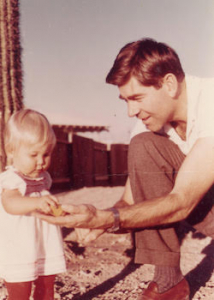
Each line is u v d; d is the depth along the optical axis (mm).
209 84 2195
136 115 2244
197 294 2406
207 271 2758
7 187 2047
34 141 2059
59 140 5980
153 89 2150
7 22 3002
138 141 2291
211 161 2066
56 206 1860
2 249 2045
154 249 2201
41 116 2143
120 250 3242
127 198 2504
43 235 2113
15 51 3000
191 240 3453
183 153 2412
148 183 2240
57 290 2459
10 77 2994
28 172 2104
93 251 3227
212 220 2301
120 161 6469
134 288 2502
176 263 2227
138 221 1955
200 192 2062
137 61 2121
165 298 2205
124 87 2189
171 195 2031
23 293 2047
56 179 6141
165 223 2039
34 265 2049
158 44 2184
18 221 2051
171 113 2225
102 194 5797
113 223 1905
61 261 2143
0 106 2943
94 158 6383
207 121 2111
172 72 2150
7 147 2131
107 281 2619
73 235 3561
